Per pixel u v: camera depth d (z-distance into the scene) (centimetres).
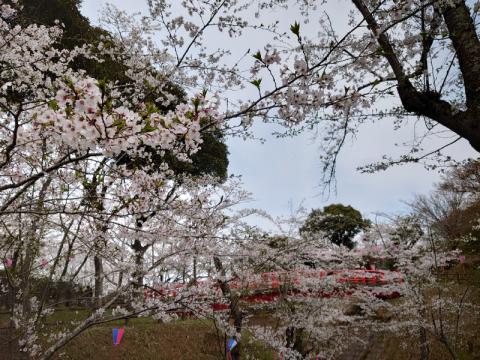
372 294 867
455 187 1428
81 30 777
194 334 885
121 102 366
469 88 278
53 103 158
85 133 156
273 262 595
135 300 392
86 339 813
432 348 887
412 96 301
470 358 804
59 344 333
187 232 375
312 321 707
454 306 820
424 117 346
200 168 1216
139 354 819
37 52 379
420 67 309
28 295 461
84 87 152
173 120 179
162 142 175
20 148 276
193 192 470
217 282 524
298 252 674
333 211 2114
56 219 432
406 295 825
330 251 830
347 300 898
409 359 880
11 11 353
